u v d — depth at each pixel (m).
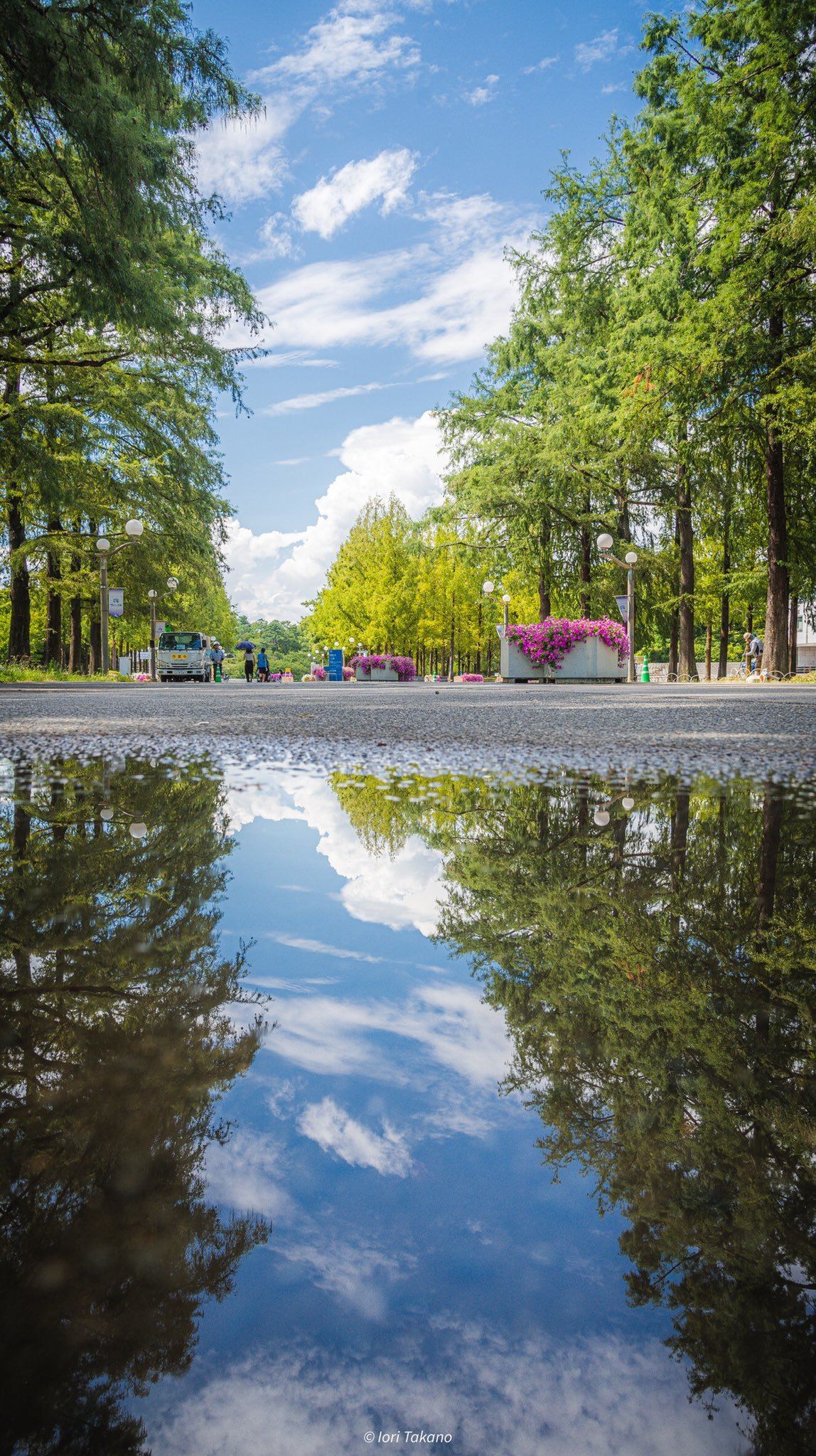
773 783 3.49
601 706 10.41
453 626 61.03
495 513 35.97
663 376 21.52
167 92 12.27
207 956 1.31
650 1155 0.75
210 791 3.22
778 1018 1.10
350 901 1.65
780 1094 0.88
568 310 31.61
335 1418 0.48
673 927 1.52
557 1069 0.93
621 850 2.21
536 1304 0.56
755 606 44.72
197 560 34.97
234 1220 0.65
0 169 14.16
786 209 19.72
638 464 31.17
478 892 1.76
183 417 29.23
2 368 20.70
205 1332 0.54
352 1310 0.57
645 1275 0.61
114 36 11.39
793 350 20.73
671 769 4.00
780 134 18.33
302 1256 0.60
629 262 28.36
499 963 1.30
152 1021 1.05
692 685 22.28
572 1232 0.64
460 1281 0.59
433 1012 1.10
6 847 2.15
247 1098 0.84
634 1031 1.04
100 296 13.55
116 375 27.56
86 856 2.05
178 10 11.55
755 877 1.91
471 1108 0.83
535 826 2.52
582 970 1.29
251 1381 0.48
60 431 21.02
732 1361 0.52
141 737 5.79
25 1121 0.78
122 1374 0.51
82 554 33.16
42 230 14.04
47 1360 0.52
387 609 58.50
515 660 31.59
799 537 25.92
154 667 36.25
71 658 40.06
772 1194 0.69
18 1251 0.60
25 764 4.18
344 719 7.86
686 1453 0.45
